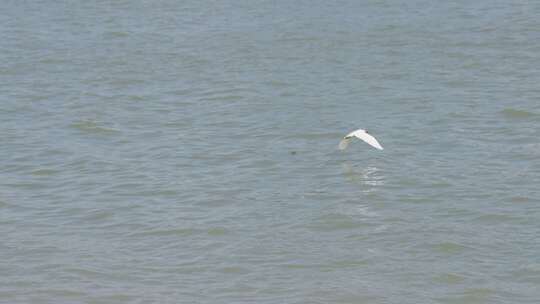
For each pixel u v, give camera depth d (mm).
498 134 38375
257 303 24609
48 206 31734
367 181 33531
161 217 30562
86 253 27875
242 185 33469
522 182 32906
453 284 25578
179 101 44500
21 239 28922
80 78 48594
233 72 49094
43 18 62906
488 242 28141
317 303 24578
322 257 27281
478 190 32312
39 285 25828
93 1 68250
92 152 37375
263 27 59094
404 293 25094
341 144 27578
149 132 39938
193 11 64438
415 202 31469
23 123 41375
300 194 32500
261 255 27531
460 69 48438
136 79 48281
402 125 39812
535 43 52875
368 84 46188
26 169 35500
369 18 60469
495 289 25234
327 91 45281
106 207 31484
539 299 24703
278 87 46219
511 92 44000
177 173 34844
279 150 37281
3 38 57438
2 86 47250
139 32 58719
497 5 62906
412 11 62156
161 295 25141
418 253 27484
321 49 53188
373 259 27156
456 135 38375
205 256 27547
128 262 27203
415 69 48594
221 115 42094
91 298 25062
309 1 66250
